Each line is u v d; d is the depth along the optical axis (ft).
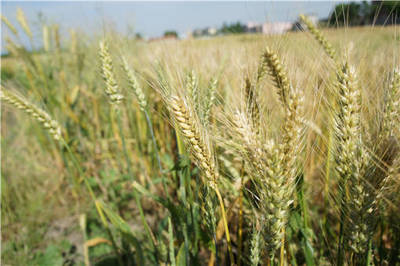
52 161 2.47
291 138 0.72
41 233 1.85
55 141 2.27
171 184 1.69
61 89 2.48
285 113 0.73
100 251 1.62
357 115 0.81
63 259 1.62
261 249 0.87
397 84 0.82
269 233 0.77
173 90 0.89
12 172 2.29
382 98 0.87
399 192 0.83
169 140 1.87
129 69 1.17
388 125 0.81
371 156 0.77
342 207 0.87
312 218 1.36
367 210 0.79
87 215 2.00
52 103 2.31
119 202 2.02
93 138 2.47
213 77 1.10
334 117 0.88
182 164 1.00
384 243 1.17
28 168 2.42
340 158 0.84
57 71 2.51
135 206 2.05
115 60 1.23
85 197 2.16
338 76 0.87
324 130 1.30
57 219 2.05
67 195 2.30
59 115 2.42
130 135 2.33
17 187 2.18
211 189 0.87
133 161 2.24
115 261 1.50
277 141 0.75
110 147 2.41
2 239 1.79
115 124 2.27
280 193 0.73
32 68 2.33
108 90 1.10
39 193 2.12
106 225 1.20
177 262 0.95
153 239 1.17
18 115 2.77
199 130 0.81
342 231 0.91
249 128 0.79
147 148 2.20
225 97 1.22
